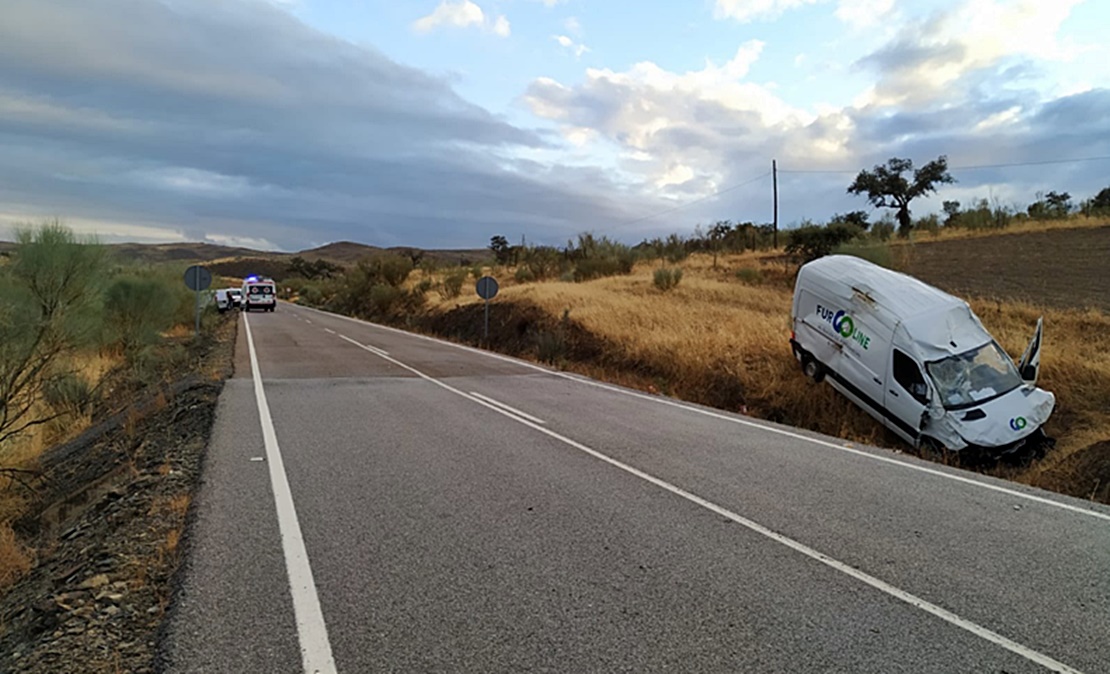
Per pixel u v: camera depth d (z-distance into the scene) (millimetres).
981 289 23219
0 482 9102
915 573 4613
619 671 3260
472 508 5766
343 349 20859
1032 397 10586
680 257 45938
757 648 3521
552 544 4969
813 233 36562
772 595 4191
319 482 6445
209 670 3191
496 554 4750
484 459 7516
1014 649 3602
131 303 19672
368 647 3434
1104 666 3451
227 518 5371
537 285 34719
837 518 5770
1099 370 12375
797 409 13453
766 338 16281
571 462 7473
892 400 11414
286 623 3670
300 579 4246
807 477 7152
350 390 12500
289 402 11031
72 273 12055
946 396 10555
